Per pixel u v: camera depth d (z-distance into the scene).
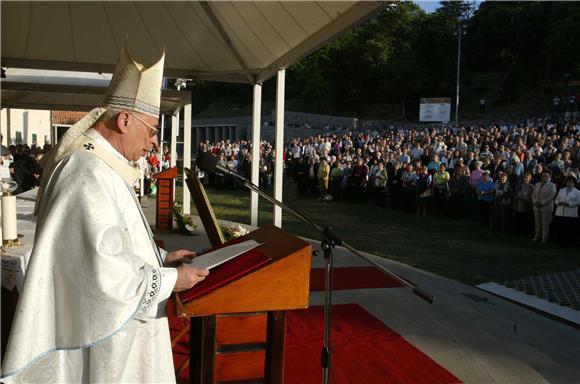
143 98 1.85
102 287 1.59
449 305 5.40
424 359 3.89
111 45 7.93
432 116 43.28
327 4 4.95
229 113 62.28
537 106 53.88
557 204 9.68
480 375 3.66
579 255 8.81
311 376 3.49
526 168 13.16
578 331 4.88
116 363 1.72
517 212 10.71
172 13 7.09
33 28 7.24
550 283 6.75
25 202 5.16
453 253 8.78
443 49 63.81
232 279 1.92
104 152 1.79
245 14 6.27
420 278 6.67
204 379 2.03
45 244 1.61
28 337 1.59
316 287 5.88
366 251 8.62
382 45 61.00
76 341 1.60
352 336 4.31
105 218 1.66
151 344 1.83
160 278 1.73
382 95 63.44
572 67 58.69
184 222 8.92
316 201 16.83
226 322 2.66
